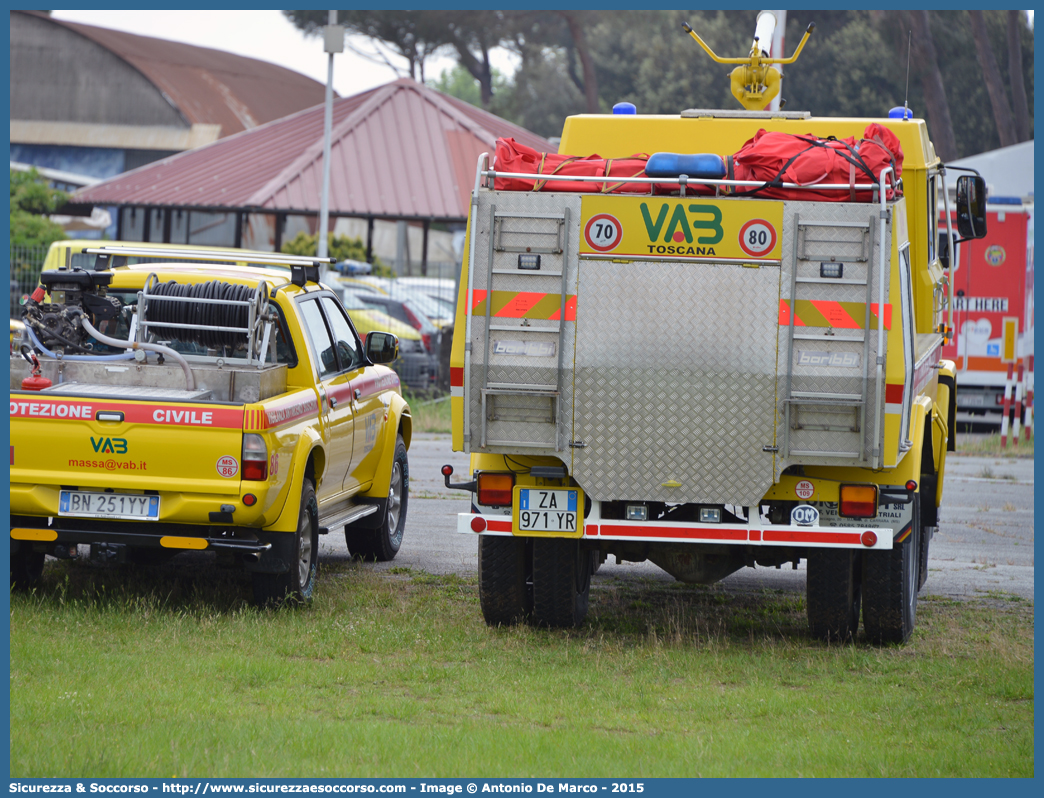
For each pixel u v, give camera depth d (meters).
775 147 19.33
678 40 138.00
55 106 154.25
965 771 14.52
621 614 22.84
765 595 24.97
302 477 21.33
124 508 20.41
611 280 19.00
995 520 34.88
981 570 27.92
